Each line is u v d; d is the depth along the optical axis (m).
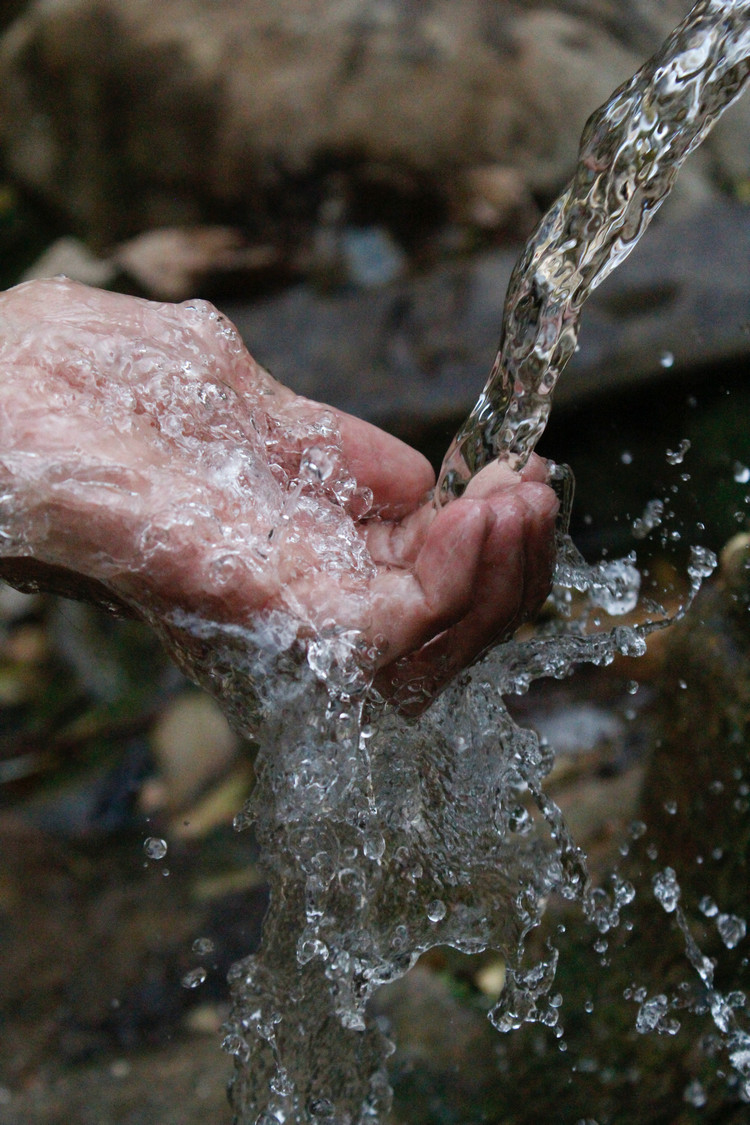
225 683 1.48
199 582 1.41
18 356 1.57
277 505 1.56
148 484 1.46
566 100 5.22
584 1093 2.06
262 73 5.38
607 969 2.18
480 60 5.22
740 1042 1.88
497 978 2.47
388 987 2.56
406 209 5.09
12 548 1.47
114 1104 2.51
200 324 1.81
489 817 1.67
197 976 1.77
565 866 1.70
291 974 1.64
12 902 3.46
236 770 3.96
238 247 5.20
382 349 4.12
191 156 5.53
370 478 1.70
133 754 4.17
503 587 1.39
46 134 5.94
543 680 3.36
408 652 1.41
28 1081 2.70
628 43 5.55
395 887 1.60
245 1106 1.68
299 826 1.52
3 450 1.47
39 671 4.97
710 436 3.44
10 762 4.29
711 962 1.98
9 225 6.29
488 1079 2.21
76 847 3.76
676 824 2.09
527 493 1.42
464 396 3.82
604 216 1.53
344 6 5.45
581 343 3.60
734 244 3.77
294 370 4.16
